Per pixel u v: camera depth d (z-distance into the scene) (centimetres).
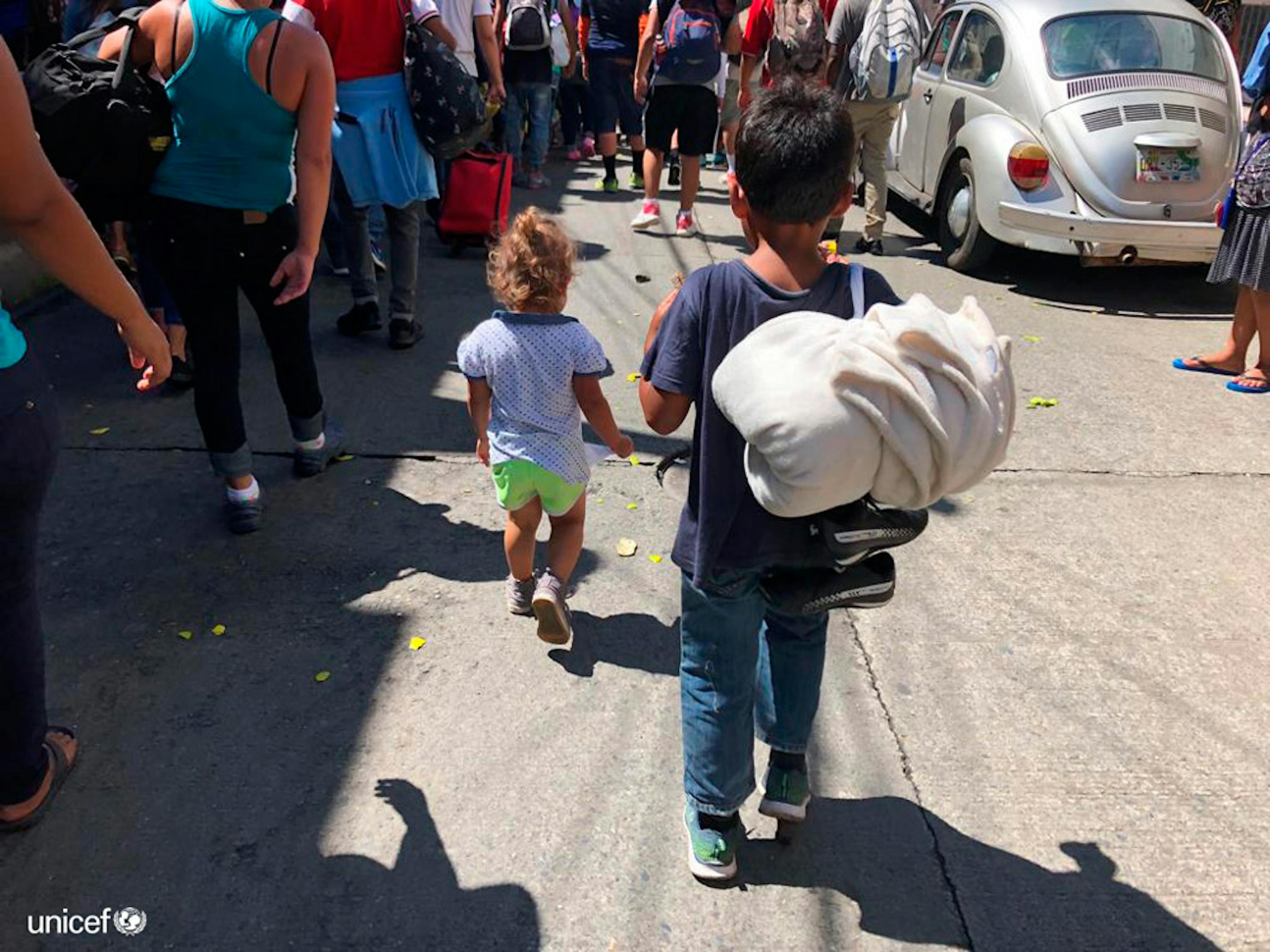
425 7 493
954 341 183
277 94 321
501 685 307
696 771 235
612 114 909
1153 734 295
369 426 463
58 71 307
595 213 845
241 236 338
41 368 216
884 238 827
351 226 537
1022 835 260
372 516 393
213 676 306
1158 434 481
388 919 232
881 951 228
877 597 210
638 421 483
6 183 188
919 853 254
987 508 414
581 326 301
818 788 273
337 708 296
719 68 724
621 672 315
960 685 313
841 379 175
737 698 228
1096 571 374
